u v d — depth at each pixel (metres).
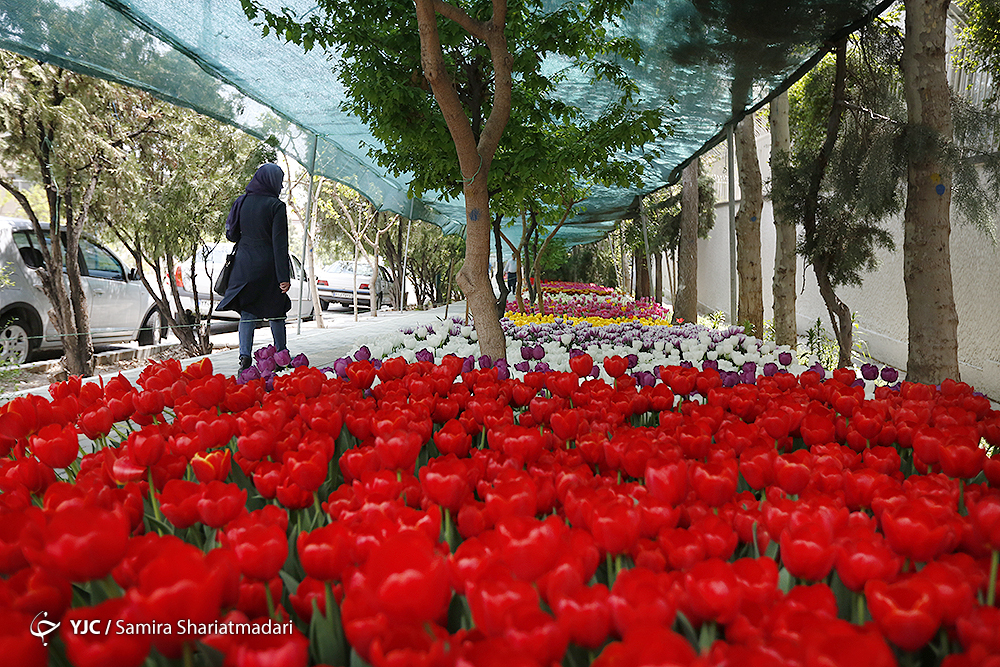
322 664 0.92
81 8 5.18
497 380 2.61
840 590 1.10
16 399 1.83
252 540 0.99
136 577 0.92
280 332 6.40
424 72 3.84
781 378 2.73
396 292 22.98
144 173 8.76
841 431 1.92
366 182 11.27
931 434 1.64
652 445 1.51
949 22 9.33
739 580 0.88
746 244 9.84
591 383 2.50
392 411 1.82
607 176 6.38
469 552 0.96
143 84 5.90
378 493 1.22
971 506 1.29
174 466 1.48
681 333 7.71
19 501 1.31
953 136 5.77
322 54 6.03
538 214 10.12
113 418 2.04
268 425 1.73
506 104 4.18
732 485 1.26
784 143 8.87
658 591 0.85
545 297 18.08
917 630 0.81
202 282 12.80
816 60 5.85
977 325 8.63
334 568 1.00
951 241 9.24
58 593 0.92
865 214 6.42
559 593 0.86
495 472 1.48
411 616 0.79
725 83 6.36
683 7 5.28
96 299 9.05
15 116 7.17
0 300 7.39
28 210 7.66
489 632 0.81
